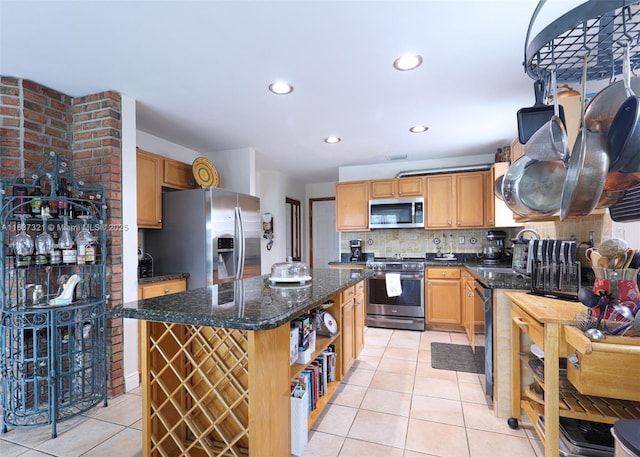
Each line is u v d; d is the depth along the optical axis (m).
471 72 2.16
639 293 1.22
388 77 2.22
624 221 1.60
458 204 4.07
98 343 2.23
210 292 1.79
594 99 1.09
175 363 1.54
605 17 0.97
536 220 1.97
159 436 1.51
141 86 2.33
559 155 1.18
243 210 3.58
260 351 1.29
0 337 1.98
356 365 2.86
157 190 3.08
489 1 1.49
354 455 1.68
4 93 2.17
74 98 2.48
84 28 1.67
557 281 1.84
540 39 0.99
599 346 1.10
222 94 2.47
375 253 4.75
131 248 2.49
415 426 1.94
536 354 1.71
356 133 3.39
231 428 1.51
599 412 1.32
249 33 1.73
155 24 1.64
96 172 2.40
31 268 2.04
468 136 3.50
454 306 3.84
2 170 2.14
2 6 1.48
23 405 1.94
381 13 1.58
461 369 2.76
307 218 6.49
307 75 2.19
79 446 1.78
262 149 3.98
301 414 1.66
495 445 1.76
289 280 2.08
